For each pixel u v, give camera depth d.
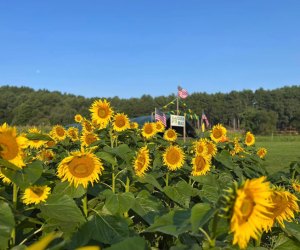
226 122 114.62
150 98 91.50
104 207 3.92
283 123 120.88
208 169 5.44
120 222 3.74
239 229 2.18
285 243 3.51
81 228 3.53
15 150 3.28
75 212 3.52
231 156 7.45
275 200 2.89
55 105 78.81
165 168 5.73
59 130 8.47
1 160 3.13
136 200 4.18
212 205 2.48
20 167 3.27
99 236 3.54
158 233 4.19
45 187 3.62
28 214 3.72
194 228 2.32
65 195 3.61
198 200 5.53
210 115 114.38
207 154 6.30
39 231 3.66
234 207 2.14
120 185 4.85
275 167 16.97
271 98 122.81
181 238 3.63
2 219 3.06
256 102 123.00
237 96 120.69
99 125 6.51
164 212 4.36
